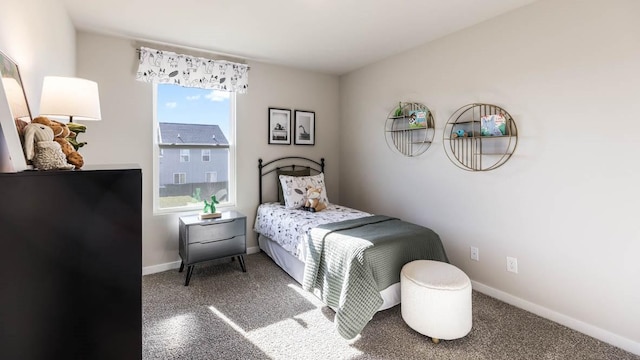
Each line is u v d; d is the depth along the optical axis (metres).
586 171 1.98
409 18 2.45
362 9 2.30
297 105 3.88
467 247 2.70
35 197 0.85
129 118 2.88
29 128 1.13
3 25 1.18
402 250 2.21
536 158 2.22
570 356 1.79
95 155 2.74
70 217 0.89
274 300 2.47
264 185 3.70
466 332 1.90
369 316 1.94
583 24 1.96
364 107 3.79
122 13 2.34
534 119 2.21
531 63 2.22
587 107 1.96
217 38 2.85
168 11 2.31
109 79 2.78
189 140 3.24
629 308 1.84
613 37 1.85
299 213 3.15
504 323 2.14
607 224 1.91
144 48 2.86
